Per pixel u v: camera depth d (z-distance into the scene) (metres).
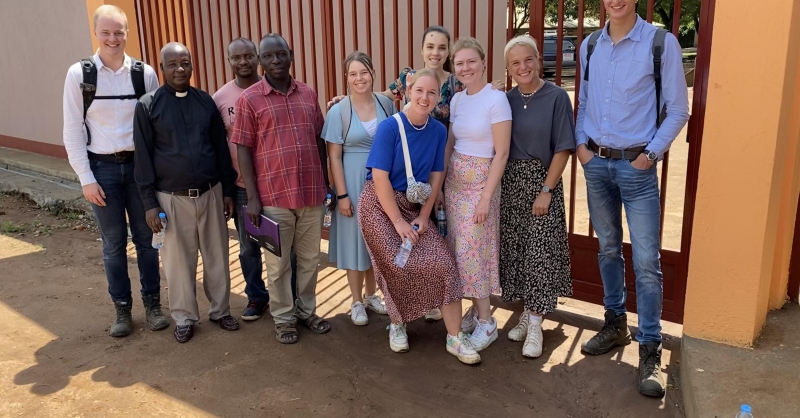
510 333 3.58
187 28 6.16
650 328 3.04
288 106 3.32
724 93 2.72
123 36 3.42
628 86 2.82
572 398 2.98
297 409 2.95
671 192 6.91
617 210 3.18
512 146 3.26
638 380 3.04
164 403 3.02
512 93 3.23
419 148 3.16
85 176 3.42
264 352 3.51
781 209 3.12
